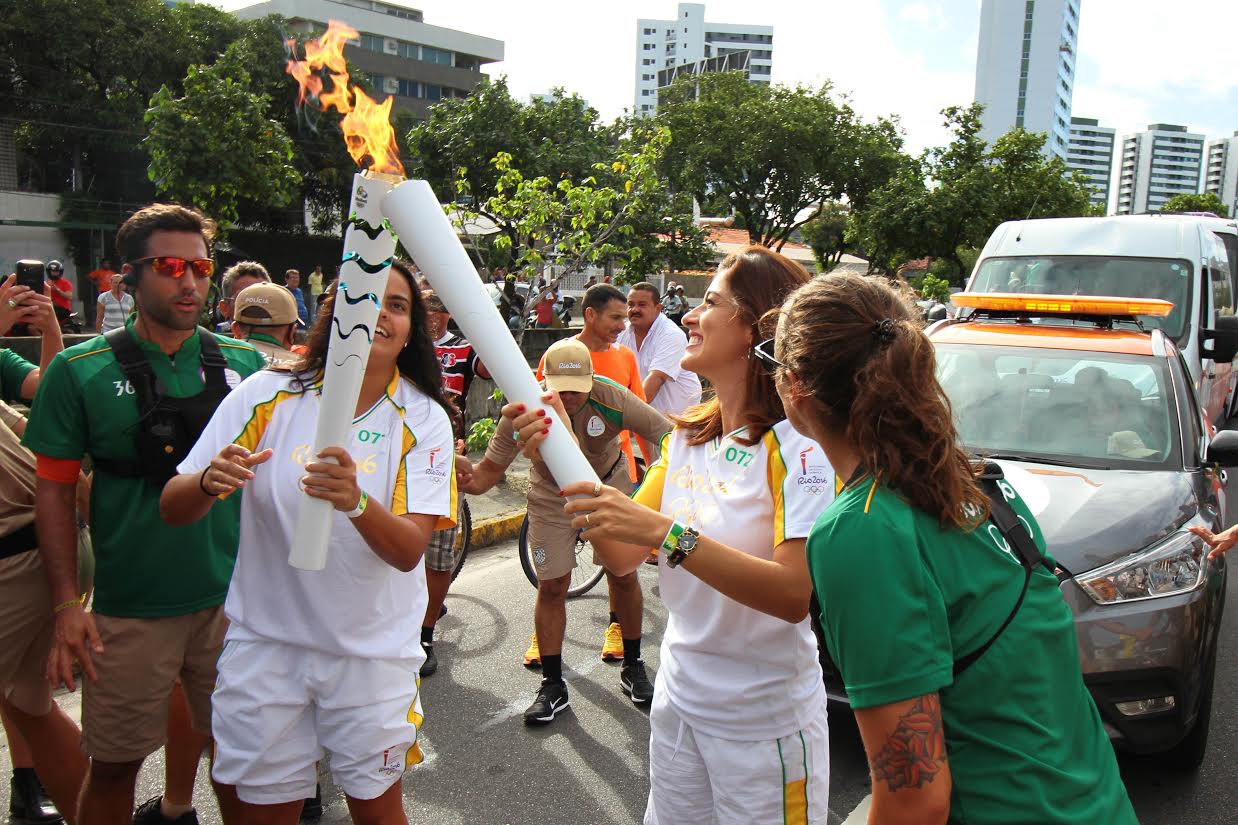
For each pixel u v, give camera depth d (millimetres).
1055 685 1379
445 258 1596
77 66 26156
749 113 28562
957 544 1356
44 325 2947
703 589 1894
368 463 2092
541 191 8977
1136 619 3143
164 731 2520
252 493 2076
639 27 152000
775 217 30406
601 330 4895
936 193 23453
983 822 1309
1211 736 3809
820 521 1381
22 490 2598
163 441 2443
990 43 135875
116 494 2445
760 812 1873
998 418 4434
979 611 1343
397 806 2191
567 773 3473
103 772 2490
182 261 2441
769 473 1835
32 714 2684
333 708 2070
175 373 2551
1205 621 3258
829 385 1418
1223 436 4023
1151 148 161250
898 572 1286
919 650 1260
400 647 2121
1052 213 23312
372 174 1631
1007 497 1498
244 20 28891
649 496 2145
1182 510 3598
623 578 4027
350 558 2018
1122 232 8172
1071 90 152125
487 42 53188
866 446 1368
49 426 2418
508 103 24172
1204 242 8008
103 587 2459
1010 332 4973
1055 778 1309
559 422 1684
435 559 4223
